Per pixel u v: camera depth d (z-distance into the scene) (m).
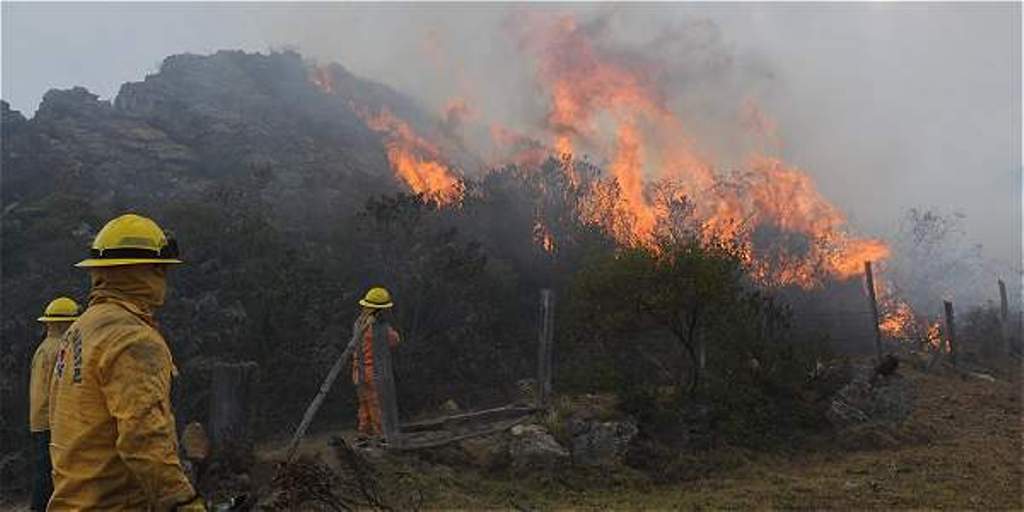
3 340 13.84
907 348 30.06
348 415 14.09
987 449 14.09
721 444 13.41
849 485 11.27
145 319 2.77
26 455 10.81
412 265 19.05
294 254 18.70
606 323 14.76
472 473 10.99
